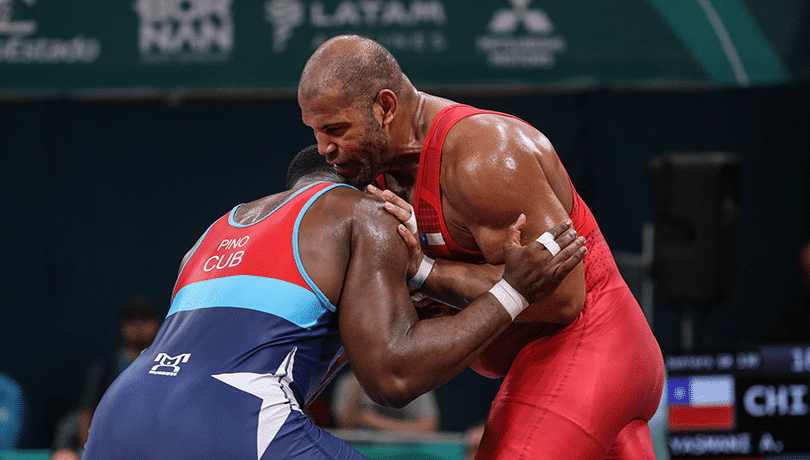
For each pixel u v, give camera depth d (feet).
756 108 86.38
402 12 73.97
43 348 85.92
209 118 84.48
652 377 29.37
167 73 73.46
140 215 85.92
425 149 27.71
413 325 24.57
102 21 73.46
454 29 74.13
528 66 74.79
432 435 60.13
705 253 60.08
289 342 24.81
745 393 48.52
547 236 25.22
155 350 25.82
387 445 51.75
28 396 85.56
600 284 29.12
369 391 24.41
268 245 25.61
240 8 73.51
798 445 48.44
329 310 25.62
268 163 83.15
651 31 75.46
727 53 75.56
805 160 86.53
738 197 61.77
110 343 86.07
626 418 28.63
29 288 85.97
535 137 27.61
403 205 26.68
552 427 27.48
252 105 82.64
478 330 24.50
